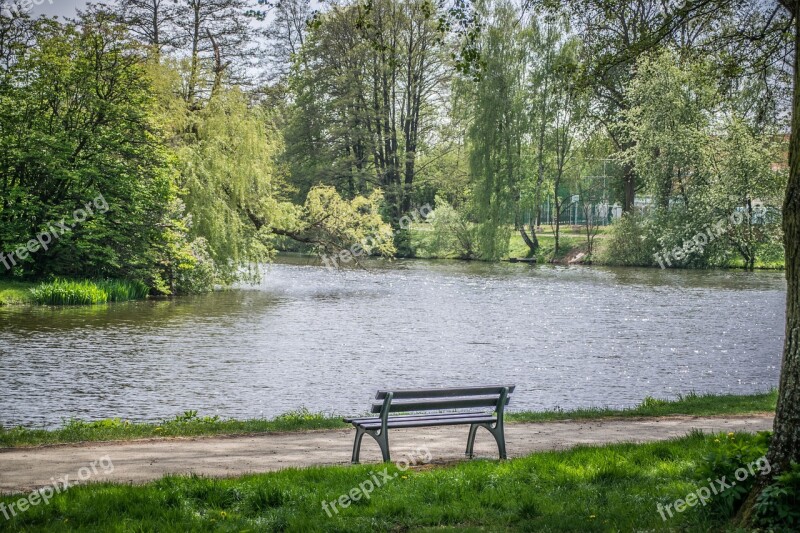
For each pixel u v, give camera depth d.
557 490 8.47
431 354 26.69
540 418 14.96
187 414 15.45
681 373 23.92
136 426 13.88
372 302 41.38
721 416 15.09
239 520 7.47
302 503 7.93
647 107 58.38
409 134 81.62
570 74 18.25
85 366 23.14
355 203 51.31
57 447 11.95
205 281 44.41
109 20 42.50
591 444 11.80
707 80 19.30
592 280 53.72
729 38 17.61
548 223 92.81
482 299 43.06
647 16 17.62
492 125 68.38
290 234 50.31
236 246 44.22
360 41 72.12
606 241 66.75
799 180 7.46
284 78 73.31
